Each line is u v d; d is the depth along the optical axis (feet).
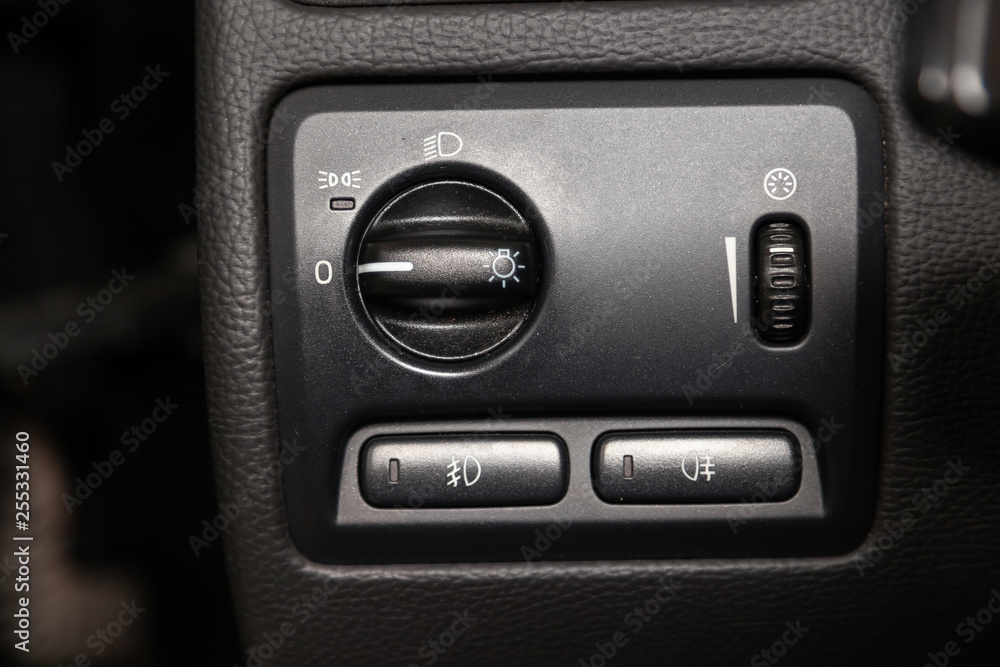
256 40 2.04
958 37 1.61
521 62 2.03
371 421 2.10
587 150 2.05
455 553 2.11
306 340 2.06
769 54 2.03
